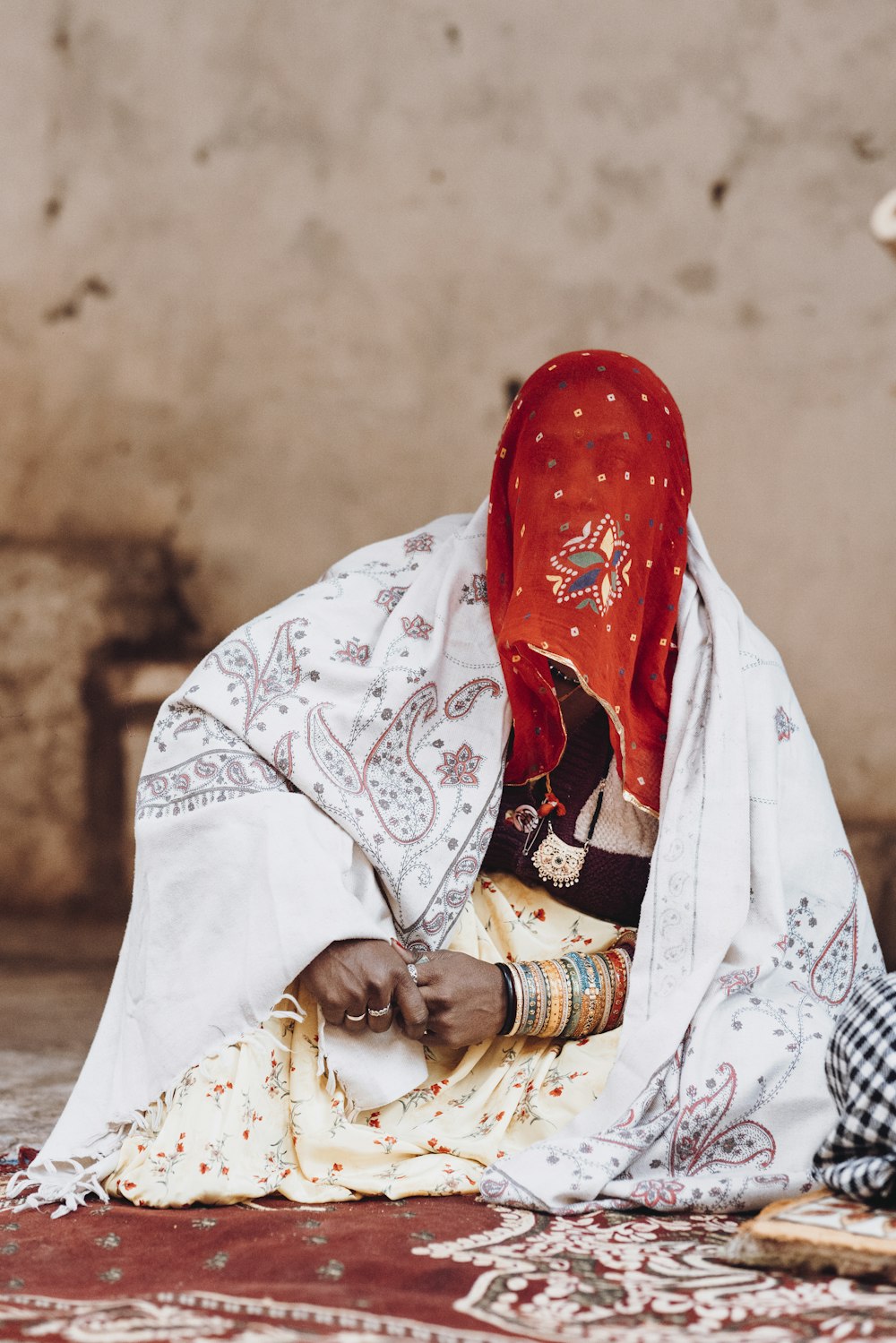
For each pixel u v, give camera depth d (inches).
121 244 280.8
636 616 101.3
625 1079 95.0
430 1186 92.0
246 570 278.2
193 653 278.7
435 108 267.6
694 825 100.4
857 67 247.3
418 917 100.0
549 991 97.8
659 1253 80.2
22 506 284.8
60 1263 77.8
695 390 255.6
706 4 253.8
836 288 248.8
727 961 100.3
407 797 102.2
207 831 98.0
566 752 105.3
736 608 108.1
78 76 279.9
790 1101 94.5
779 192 251.4
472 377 268.5
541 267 264.2
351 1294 72.2
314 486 275.6
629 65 258.1
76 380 283.3
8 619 270.8
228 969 94.9
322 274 274.1
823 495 249.3
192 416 280.1
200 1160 90.3
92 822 267.1
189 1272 76.1
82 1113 97.0
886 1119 79.9
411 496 271.9
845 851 105.7
